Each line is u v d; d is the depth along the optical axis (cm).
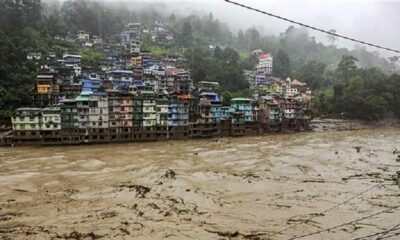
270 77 18488
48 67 12394
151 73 13825
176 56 17725
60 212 4194
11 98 10219
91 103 9669
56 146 9238
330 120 14825
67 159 7381
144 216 4072
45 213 4156
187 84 13362
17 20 14875
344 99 15575
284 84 17325
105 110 9838
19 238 3491
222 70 16275
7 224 3831
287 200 4675
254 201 4631
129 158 7531
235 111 12275
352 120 15225
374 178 5872
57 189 5138
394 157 7831
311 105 16125
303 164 6919
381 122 15625
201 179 5700
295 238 3469
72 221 3922
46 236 3541
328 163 7081
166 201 4597
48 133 9288
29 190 5072
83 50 16388
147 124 10400
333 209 4322
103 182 5516
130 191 5019
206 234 3588
